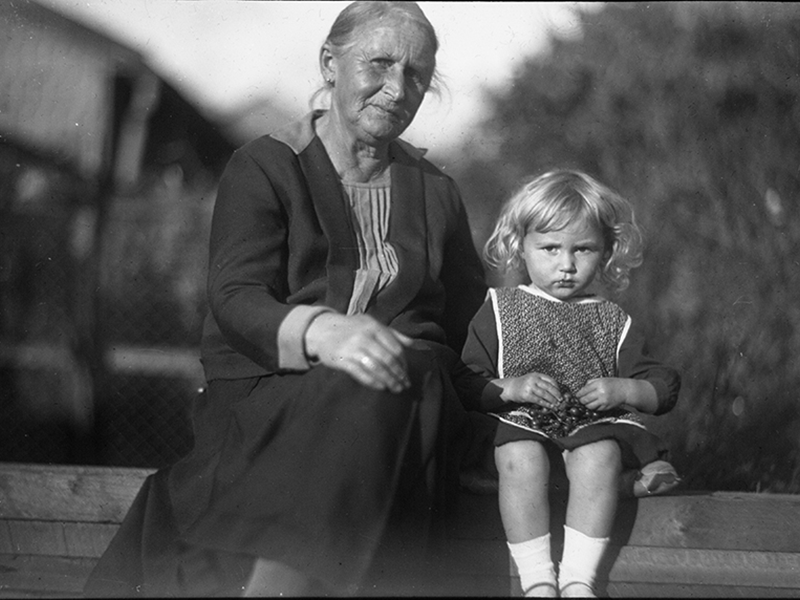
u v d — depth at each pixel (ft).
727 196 11.93
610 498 6.59
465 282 7.66
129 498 7.22
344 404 5.45
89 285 12.88
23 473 7.28
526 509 6.57
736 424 10.50
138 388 12.40
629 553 6.82
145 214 13.76
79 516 7.22
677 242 12.10
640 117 13.87
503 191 15.07
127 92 13.14
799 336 10.62
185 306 13.51
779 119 12.02
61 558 7.19
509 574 6.64
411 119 7.10
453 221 7.48
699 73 13.02
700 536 6.87
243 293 6.08
